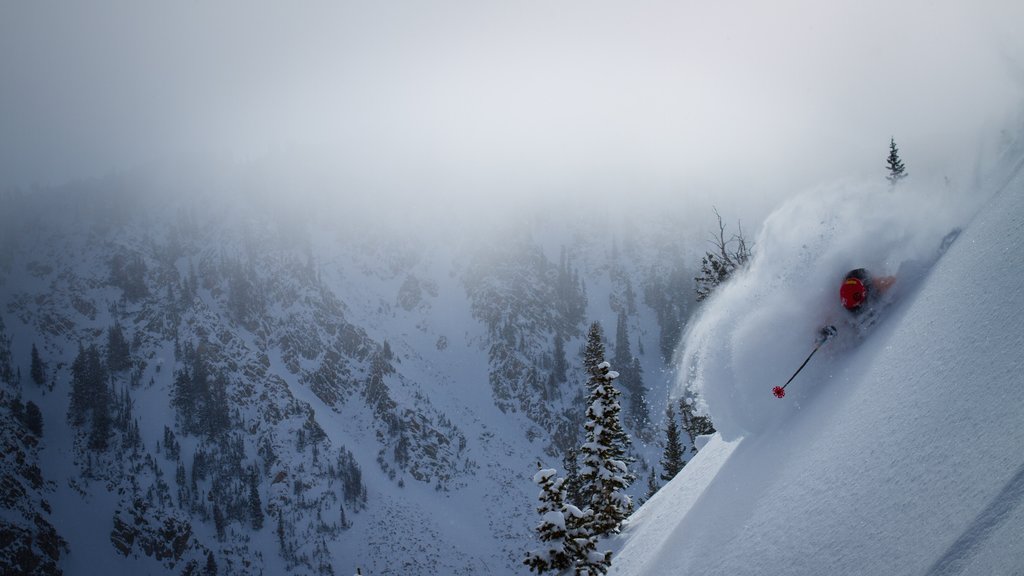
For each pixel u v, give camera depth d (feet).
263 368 366.43
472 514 309.42
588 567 29.94
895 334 17.15
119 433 300.40
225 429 316.60
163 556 252.62
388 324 472.85
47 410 310.65
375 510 292.20
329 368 386.52
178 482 284.82
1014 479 7.45
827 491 12.62
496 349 451.12
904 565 8.16
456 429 369.71
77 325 379.35
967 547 7.14
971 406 10.18
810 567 10.54
